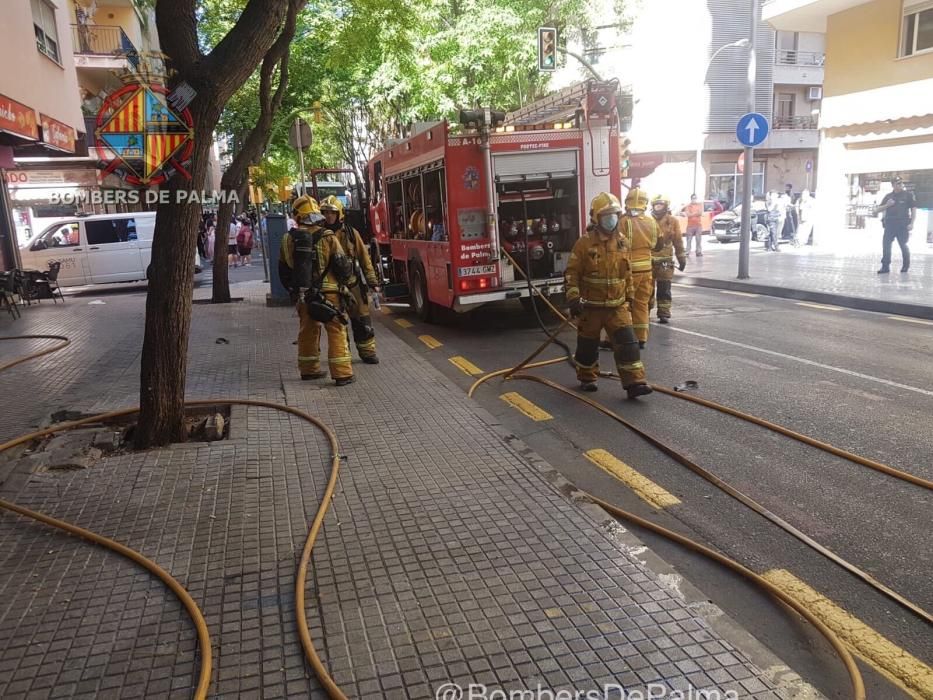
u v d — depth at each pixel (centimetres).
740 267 1472
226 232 1426
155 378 527
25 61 1241
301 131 1350
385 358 830
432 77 2025
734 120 3525
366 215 1550
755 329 980
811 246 2147
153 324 525
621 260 647
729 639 289
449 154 934
